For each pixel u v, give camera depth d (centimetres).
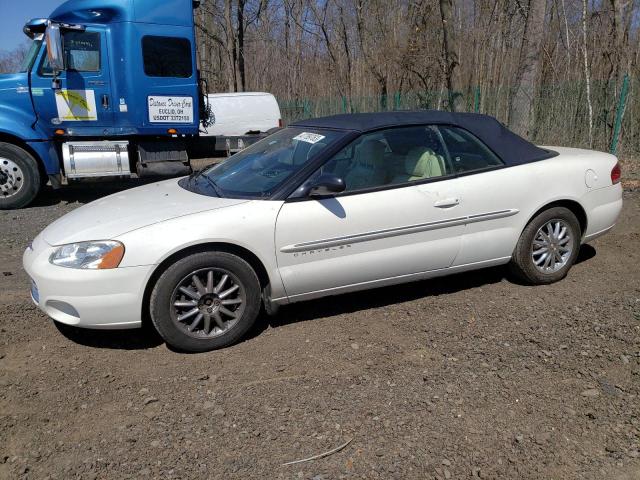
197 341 359
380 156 404
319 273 381
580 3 1512
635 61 1285
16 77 851
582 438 273
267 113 1454
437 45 1753
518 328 388
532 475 249
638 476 248
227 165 452
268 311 388
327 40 2466
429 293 455
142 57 914
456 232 417
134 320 349
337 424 285
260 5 2445
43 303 353
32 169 867
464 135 433
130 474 250
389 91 2144
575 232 466
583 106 1245
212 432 280
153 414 296
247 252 366
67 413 298
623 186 891
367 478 247
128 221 359
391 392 312
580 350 354
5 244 635
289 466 255
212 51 2908
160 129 955
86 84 891
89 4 874
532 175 440
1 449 270
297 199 375
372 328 394
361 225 384
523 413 292
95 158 921
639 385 315
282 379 329
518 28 1566
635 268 504
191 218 355
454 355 353
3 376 336
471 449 265
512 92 1170
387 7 2166
